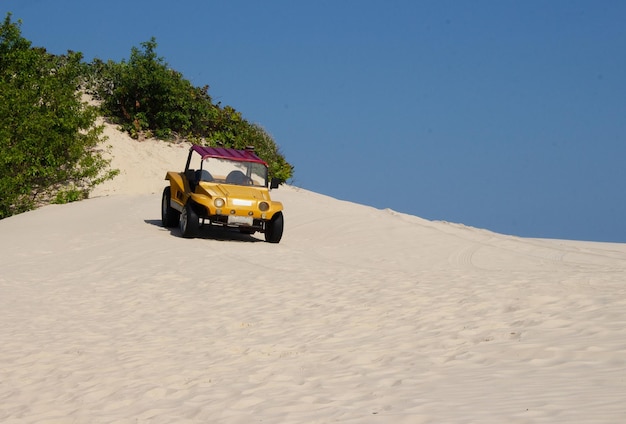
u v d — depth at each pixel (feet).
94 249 57.21
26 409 23.08
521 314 30.01
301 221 76.89
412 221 80.69
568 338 25.05
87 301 40.09
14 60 94.22
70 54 103.65
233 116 115.34
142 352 29.30
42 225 68.95
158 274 46.78
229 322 33.83
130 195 91.45
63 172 90.63
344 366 24.64
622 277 40.09
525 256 62.34
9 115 87.61
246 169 64.64
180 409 21.30
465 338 27.20
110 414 21.74
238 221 61.26
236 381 23.90
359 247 64.54
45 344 31.17
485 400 18.26
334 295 37.83
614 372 20.02
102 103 109.91
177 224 69.62
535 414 16.44
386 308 33.83
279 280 43.34
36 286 44.34
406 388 20.75
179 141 109.91
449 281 40.19
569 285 36.45
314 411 19.22
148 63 108.78
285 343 29.14
